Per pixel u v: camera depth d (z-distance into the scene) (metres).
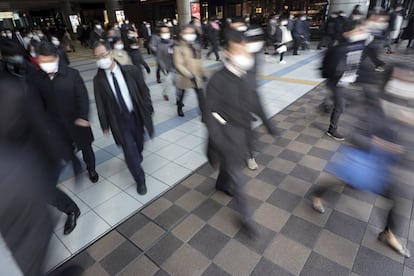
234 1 14.74
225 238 2.39
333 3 12.32
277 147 3.87
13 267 1.03
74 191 3.17
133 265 2.20
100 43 2.54
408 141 1.71
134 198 3.00
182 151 3.98
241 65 2.08
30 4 27.33
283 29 9.15
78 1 27.09
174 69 4.93
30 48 4.73
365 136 1.92
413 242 2.24
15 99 1.11
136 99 2.82
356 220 2.49
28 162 1.10
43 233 1.13
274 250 2.24
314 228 2.43
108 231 2.54
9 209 0.99
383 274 1.99
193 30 4.10
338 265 2.08
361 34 3.28
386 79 1.77
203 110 2.21
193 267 2.15
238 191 2.36
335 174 2.15
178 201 2.90
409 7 13.89
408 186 1.82
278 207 2.71
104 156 3.98
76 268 2.18
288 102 5.66
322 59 3.69
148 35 13.05
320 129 4.34
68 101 2.71
